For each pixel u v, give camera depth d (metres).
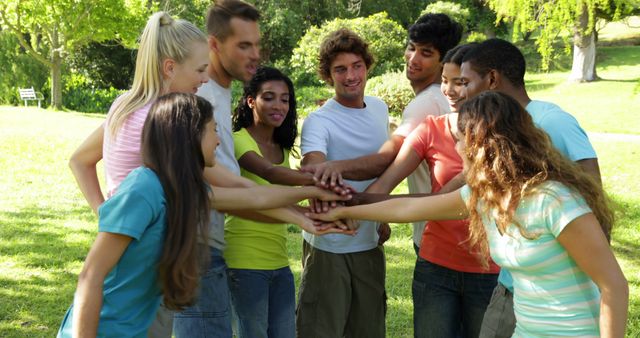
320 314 3.80
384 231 3.96
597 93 24.23
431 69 3.96
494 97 2.46
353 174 3.56
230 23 3.31
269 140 3.84
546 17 11.53
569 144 2.84
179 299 2.38
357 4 34.00
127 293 2.36
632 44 39.31
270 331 3.67
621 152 12.52
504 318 3.01
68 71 30.75
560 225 2.28
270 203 3.17
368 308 3.87
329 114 3.83
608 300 2.25
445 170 3.44
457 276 3.47
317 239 3.79
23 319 4.96
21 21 25.77
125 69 33.88
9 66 28.75
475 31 37.41
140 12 25.88
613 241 7.06
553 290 2.37
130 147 2.77
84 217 8.21
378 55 23.88
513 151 2.38
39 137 15.76
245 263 3.53
